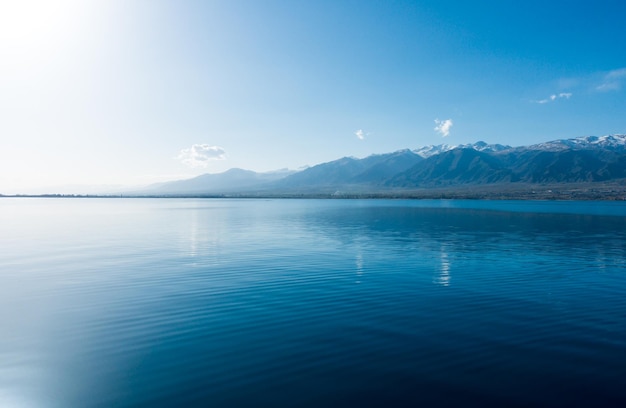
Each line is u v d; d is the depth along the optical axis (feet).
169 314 70.23
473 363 49.83
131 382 46.26
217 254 135.23
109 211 443.73
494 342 56.49
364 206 522.88
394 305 74.90
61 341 58.54
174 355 53.11
